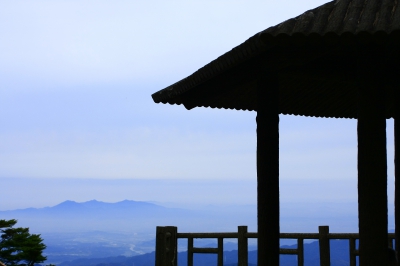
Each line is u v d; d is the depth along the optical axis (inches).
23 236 602.9
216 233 350.6
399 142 229.0
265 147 202.7
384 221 159.8
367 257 159.3
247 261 345.7
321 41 150.6
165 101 245.0
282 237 351.9
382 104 163.6
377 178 160.4
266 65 201.9
